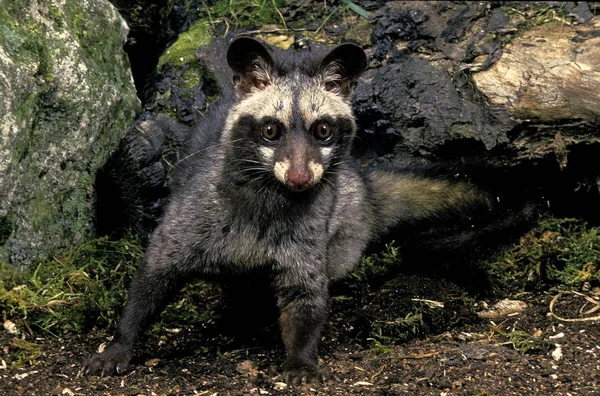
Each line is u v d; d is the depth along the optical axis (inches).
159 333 278.7
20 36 281.9
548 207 342.0
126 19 375.2
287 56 264.5
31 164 289.4
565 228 339.0
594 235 328.8
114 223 329.1
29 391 227.1
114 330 275.3
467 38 338.3
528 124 313.9
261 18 361.1
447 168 328.5
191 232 253.3
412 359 249.6
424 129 323.9
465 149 325.7
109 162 319.6
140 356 261.3
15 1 284.2
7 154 273.6
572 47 324.5
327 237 268.4
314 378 236.4
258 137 244.8
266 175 249.1
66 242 310.3
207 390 229.5
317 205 258.7
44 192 298.4
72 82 295.7
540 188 336.2
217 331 283.1
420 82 326.0
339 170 263.9
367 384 233.5
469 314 289.3
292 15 362.3
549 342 256.1
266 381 237.5
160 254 254.4
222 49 346.6
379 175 328.8
